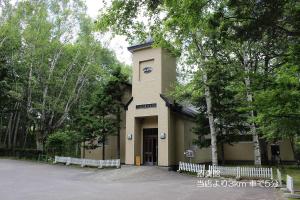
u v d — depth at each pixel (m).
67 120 41.34
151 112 27.52
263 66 21.44
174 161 27.19
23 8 37.00
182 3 9.28
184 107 31.08
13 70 38.84
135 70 29.27
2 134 47.44
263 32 8.27
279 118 10.75
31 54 36.09
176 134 27.97
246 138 31.95
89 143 30.88
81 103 41.72
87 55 37.59
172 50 19.95
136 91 28.83
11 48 38.28
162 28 12.99
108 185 17.34
